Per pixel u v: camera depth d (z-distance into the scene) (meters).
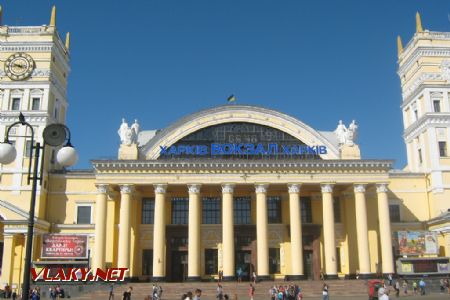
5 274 59.31
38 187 64.06
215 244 64.75
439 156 68.69
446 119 69.81
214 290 53.38
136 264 62.75
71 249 59.38
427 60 72.50
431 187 68.50
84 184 67.56
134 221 63.62
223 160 59.34
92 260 64.38
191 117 65.19
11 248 60.25
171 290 53.38
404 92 78.69
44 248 59.19
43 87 67.81
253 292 48.19
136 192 64.06
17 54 68.69
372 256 63.00
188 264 58.16
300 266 57.66
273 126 65.75
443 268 59.06
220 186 60.75
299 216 59.03
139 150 62.62
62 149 19.06
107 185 58.72
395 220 68.50
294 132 65.56
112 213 63.19
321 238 64.94
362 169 60.44
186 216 65.75
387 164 60.44
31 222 18.03
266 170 59.88
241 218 65.88
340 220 65.81
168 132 64.50
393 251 63.69
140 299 50.69
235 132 65.88
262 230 58.19
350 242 63.53
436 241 62.44
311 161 59.66
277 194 66.94
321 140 64.69
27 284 17.39
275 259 64.75
